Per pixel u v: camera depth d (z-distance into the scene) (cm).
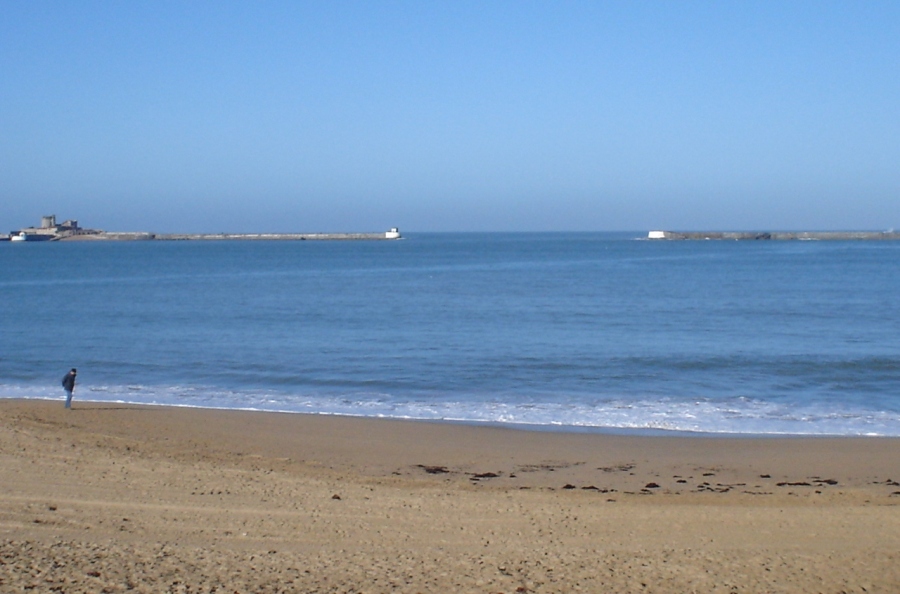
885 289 5784
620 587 708
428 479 1324
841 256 11831
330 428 1764
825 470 1417
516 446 1606
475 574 734
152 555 753
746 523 955
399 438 1670
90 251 15925
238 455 1459
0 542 765
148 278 7569
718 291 5725
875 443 1631
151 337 3406
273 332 3562
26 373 2567
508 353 2919
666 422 1850
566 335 3425
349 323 3888
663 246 17812
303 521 927
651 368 2584
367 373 2534
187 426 1755
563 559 784
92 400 2122
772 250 14675
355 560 768
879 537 888
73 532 828
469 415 1934
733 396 2155
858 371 2509
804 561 786
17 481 1059
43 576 676
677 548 834
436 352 2955
